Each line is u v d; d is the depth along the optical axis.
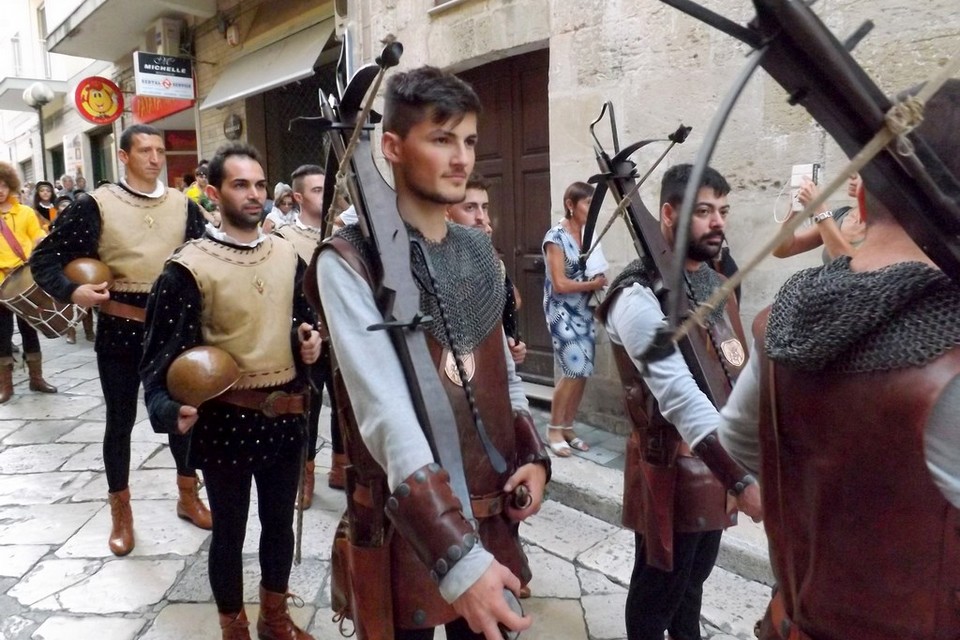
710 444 1.56
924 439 0.78
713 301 0.69
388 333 1.26
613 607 2.79
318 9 7.61
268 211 7.20
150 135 3.32
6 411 5.61
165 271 2.33
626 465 2.07
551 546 3.29
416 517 1.12
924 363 0.77
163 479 4.18
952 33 2.91
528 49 4.68
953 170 0.79
